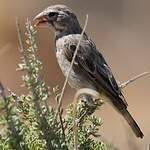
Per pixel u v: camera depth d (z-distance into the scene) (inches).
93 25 1195.3
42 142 320.2
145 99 1039.0
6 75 989.8
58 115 339.9
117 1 1203.9
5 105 293.9
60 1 1210.0
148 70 1122.0
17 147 298.8
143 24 1183.6
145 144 427.2
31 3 1174.3
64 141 319.3
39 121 313.9
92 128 349.4
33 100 314.2
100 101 433.1
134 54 1149.1
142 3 1189.1
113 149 335.6
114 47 1163.3
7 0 1147.9
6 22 1103.0
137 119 987.9
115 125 854.5
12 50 1026.1
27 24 333.4
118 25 1189.1
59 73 1049.5
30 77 315.3
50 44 1069.1
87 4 1219.2
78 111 387.9
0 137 308.2
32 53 325.7
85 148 345.7
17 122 298.2
